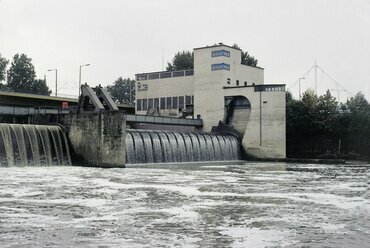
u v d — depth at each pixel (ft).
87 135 232.12
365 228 80.53
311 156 334.24
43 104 316.81
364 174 192.44
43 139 224.53
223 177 172.35
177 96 368.68
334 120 327.26
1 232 73.92
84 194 118.01
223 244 68.39
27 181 147.33
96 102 232.53
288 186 142.92
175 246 66.74
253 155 322.96
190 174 184.96
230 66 344.49
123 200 108.68
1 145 203.72
